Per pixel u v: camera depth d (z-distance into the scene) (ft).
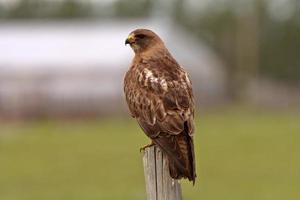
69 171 112.78
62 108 216.54
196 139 153.69
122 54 219.61
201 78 229.25
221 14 345.51
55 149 139.85
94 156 128.88
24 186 100.17
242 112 226.38
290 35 327.06
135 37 36.47
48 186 100.12
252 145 142.31
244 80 280.10
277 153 130.62
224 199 91.66
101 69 216.74
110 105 217.36
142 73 33.96
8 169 115.44
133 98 33.71
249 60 294.87
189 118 31.78
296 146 139.44
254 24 297.94
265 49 324.19
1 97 215.31
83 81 217.56
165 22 248.73
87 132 171.63
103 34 234.17
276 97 280.10
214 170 113.09
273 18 328.49
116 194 93.81
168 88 32.68
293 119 197.67
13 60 219.41
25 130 179.83
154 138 31.48
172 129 31.22
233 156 127.54
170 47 220.64
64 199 91.45
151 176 30.50
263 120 195.93
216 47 339.36
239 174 109.09
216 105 235.61
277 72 325.83
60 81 217.36
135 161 121.80
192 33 345.92
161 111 31.96
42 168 116.16
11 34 238.68
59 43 228.22
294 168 113.70
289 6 328.90
